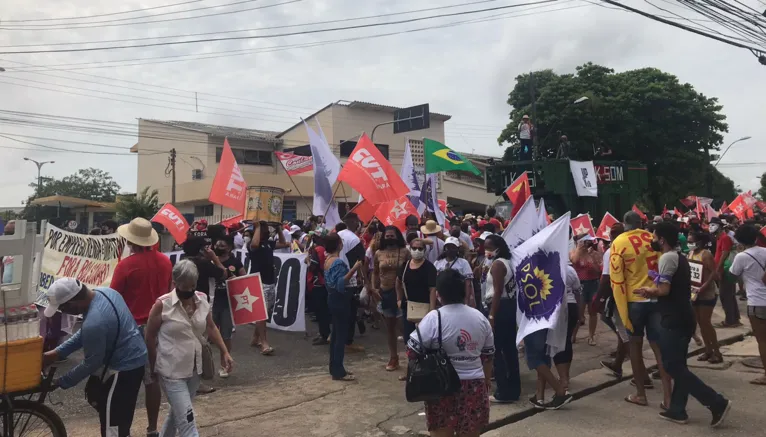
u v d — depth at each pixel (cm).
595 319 876
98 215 3319
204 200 3117
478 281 834
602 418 548
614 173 1591
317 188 1059
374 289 741
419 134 3788
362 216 1112
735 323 991
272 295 945
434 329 364
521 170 1462
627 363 767
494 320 588
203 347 449
